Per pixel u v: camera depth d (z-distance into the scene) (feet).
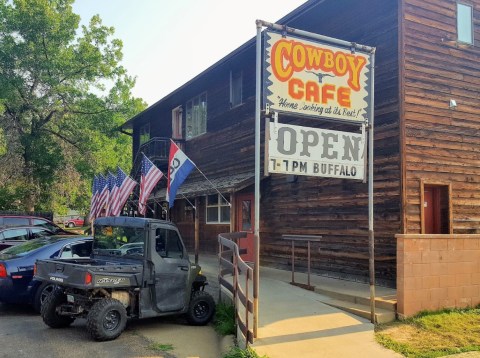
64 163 91.25
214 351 22.56
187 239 64.28
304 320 25.41
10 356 21.01
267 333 23.09
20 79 82.79
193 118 66.44
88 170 93.04
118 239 27.09
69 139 96.07
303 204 42.39
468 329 25.08
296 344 21.85
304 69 25.09
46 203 93.30
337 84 25.89
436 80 35.04
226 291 28.78
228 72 56.75
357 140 26.21
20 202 87.86
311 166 24.88
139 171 72.74
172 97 67.46
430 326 25.22
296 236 34.71
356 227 36.55
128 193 47.67
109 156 100.27
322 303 29.19
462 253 28.68
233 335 25.02
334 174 25.46
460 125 35.86
